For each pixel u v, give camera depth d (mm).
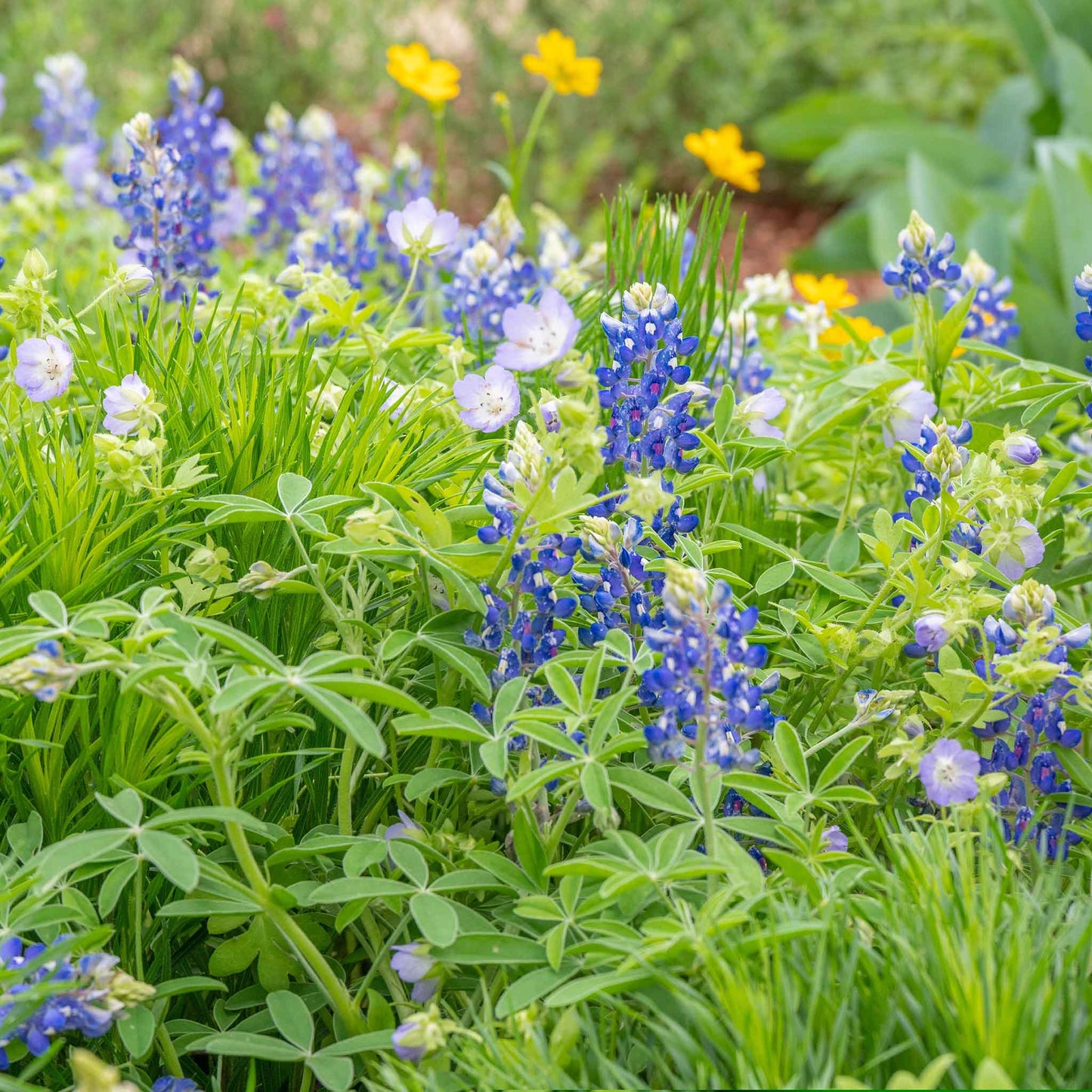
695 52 8492
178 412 1652
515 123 8031
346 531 1377
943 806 1434
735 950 1180
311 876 1530
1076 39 5160
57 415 1845
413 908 1295
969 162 5844
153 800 1307
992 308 2484
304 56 7863
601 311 2125
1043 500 1842
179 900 1399
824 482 2488
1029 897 1263
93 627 1254
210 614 1528
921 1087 970
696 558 1630
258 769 1523
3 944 1243
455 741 1613
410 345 2006
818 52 8586
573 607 1420
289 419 1655
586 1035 1267
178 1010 1510
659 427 1587
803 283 2910
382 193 3232
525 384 2072
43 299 1699
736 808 1581
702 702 1262
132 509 1553
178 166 2248
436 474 1692
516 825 1366
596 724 1336
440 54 8773
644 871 1249
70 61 3811
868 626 1742
